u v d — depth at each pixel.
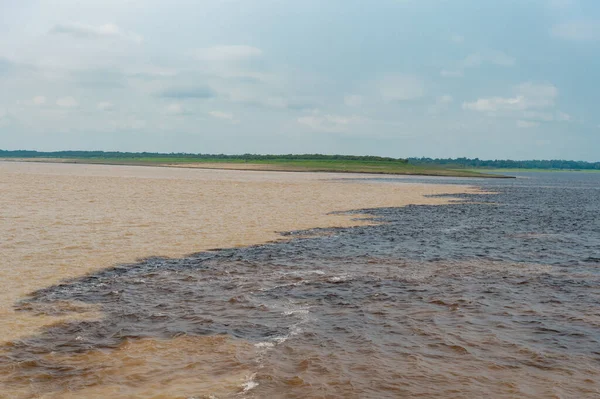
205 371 10.62
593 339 12.66
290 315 14.28
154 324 13.41
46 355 11.36
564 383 10.25
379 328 13.26
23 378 10.24
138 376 10.38
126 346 11.92
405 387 9.97
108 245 23.41
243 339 12.41
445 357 11.44
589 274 19.70
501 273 19.73
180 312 14.44
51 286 16.75
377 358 11.31
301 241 26.39
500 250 24.84
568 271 20.22
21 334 12.55
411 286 17.56
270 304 15.33
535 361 11.30
